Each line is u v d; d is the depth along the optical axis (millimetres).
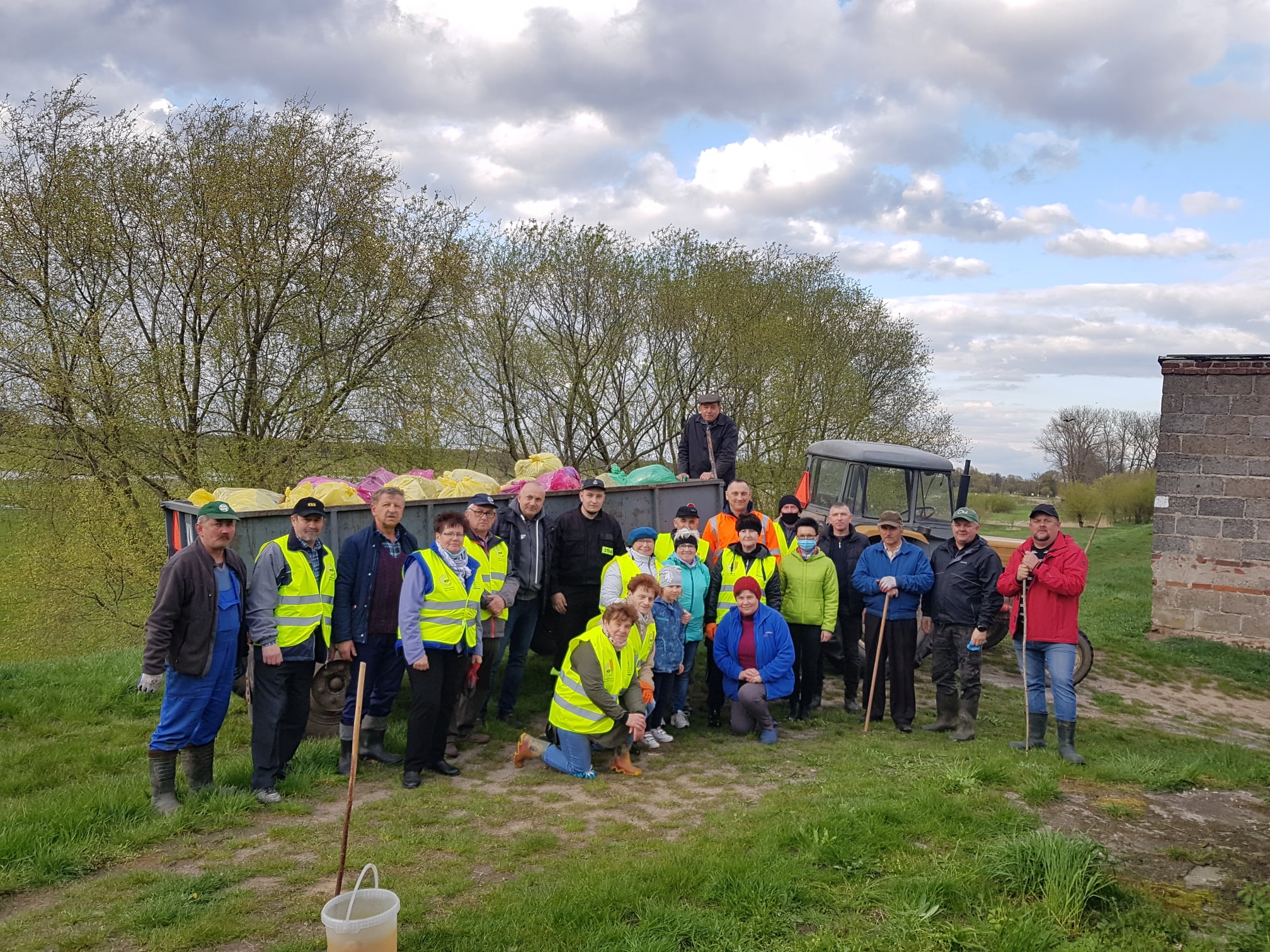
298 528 5773
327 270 17609
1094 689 10758
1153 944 3555
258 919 3908
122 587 16594
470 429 22656
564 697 6273
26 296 15914
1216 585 13633
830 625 7980
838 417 26234
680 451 10352
